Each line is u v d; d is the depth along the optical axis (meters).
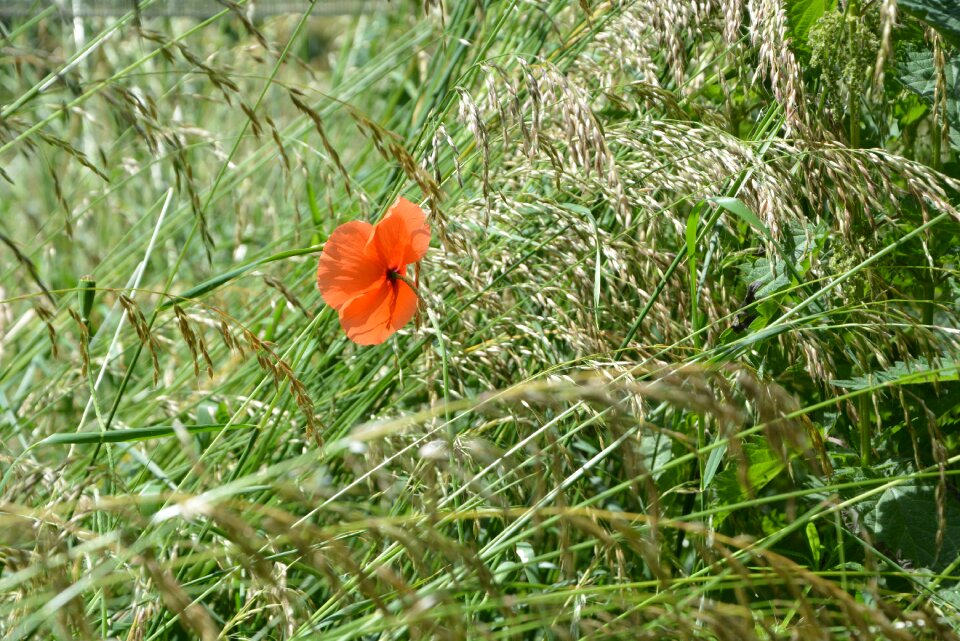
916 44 1.12
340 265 1.03
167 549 1.05
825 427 1.10
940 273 1.11
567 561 0.94
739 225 1.14
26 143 1.06
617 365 1.03
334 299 1.03
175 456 1.19
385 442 1.02
